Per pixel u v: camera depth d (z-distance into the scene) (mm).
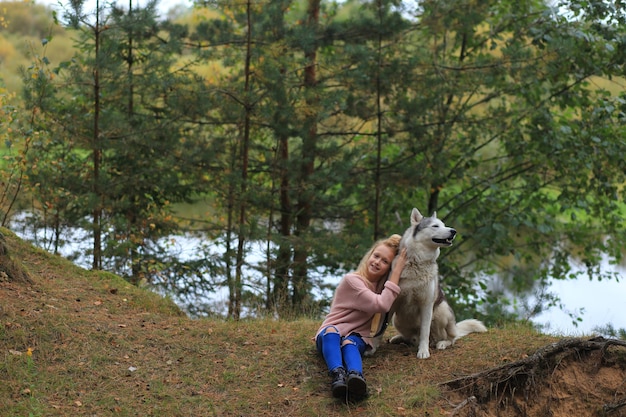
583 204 12148
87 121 10414
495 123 12211
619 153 11609
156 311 6777
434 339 5957
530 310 11016
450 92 12000
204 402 4910
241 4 11227
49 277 6840
